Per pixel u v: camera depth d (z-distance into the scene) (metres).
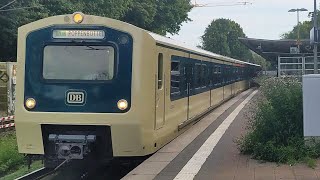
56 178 10.98
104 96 9.21
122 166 10.64
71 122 9.23
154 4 47.06
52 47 9.45
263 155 9.09
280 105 9.48
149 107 9.48
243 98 28.70
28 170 12.18
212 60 19.55
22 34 9.55
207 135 12.69
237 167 8.55
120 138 9.22
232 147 10.66
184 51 13.38
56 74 9.41
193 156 9.69
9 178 11.63
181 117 13.10
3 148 14.16
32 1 28.50
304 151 8.98
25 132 9.48
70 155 9.21
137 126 9.16
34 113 9.34
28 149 9.53
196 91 15.59
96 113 9.19
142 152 9.37
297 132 9.34
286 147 9.06
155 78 9.86
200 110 16.55
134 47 9.21
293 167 8.45
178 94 12.60
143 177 7.90
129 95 9.18
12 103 20.64
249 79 44.22
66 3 30.47
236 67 31.72
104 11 35.97
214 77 20.28
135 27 9.28
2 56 30.92
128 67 9.20
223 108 21.33
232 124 15.19
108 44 9.26
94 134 9.35
